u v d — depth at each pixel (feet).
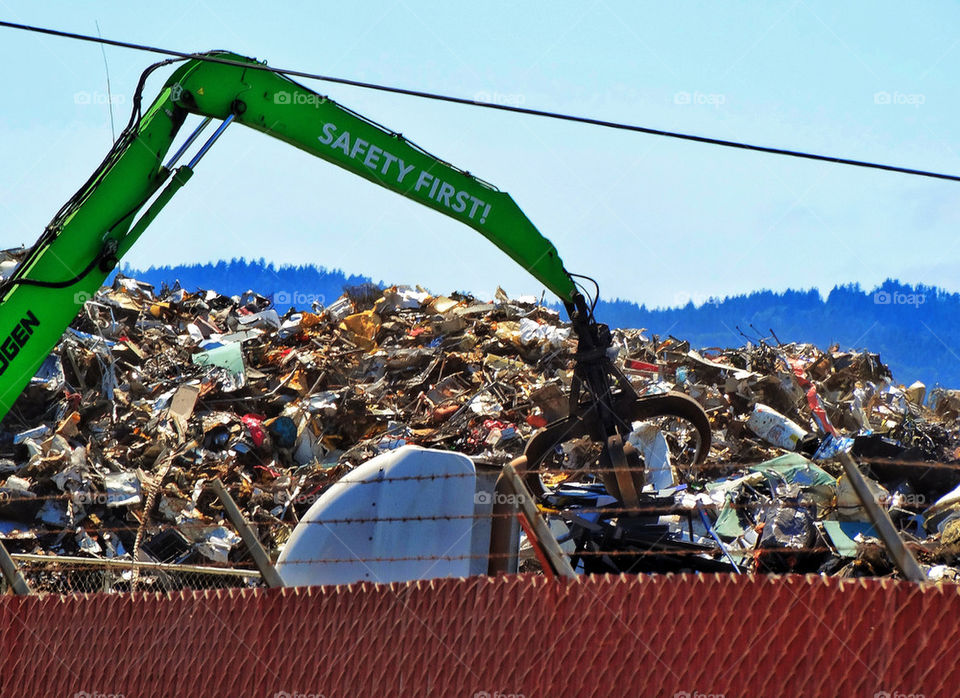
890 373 302.66
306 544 107.34
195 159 125.70
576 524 119.24
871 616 54.29
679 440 224.12
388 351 272.10
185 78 127.13
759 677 55.72
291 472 209.46
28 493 180.45
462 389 253.44
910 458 182.91
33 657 72.69
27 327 114.62
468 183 140.46
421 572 106.22
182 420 220.64
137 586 156.56
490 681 61.31
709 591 57.62
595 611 59.77
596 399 129.18
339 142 136.26
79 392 238.07
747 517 159.94
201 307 325.21
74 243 117.50
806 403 256.11
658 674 57.72
